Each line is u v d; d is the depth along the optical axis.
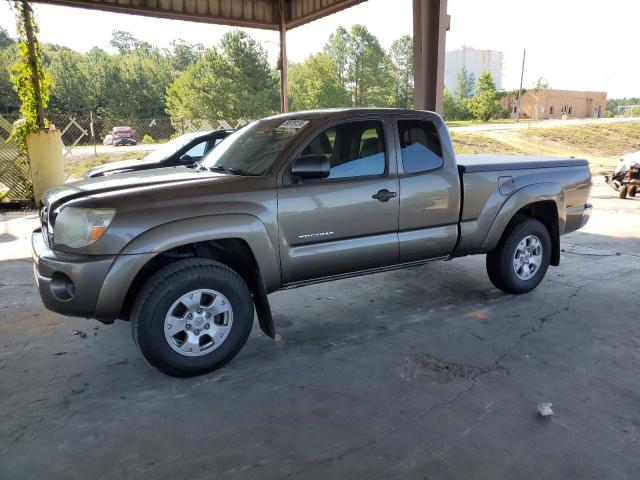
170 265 3.38
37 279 3.41
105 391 3.31
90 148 26.05
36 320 4.54
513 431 2.84
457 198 4.54
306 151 3.84
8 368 3.63
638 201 11.39
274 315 4.70
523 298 5.09
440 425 2.90
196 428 2.89
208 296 3.52
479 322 4.47
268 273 3.68
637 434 2.81
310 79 71.56
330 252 3.93
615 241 7.57
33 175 10.91
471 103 70.31
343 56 73.81
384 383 3.40
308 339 4.14
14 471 2.51
